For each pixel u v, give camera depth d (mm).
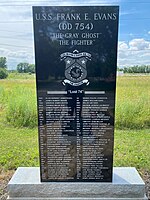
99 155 2287
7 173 3092
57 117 2209
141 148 3924
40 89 2148
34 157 3549
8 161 3410
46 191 2303
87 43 2061
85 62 2098
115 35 2041
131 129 5016
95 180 2328
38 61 2094
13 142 4191
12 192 2297
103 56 2084
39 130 2240
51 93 2154
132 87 6133
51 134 2246
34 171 2486
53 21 2023
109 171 2309
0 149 3865
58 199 2293
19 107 5113
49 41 2059
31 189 2295
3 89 6051
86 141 2264
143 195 2289
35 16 2018
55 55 2084
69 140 2262
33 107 5098
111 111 2193
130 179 2346
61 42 2061
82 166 2311
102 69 2107
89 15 2010
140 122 5098
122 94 5879
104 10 2002
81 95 2160
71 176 2326
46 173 2318
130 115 5062
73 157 2295
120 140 4316
